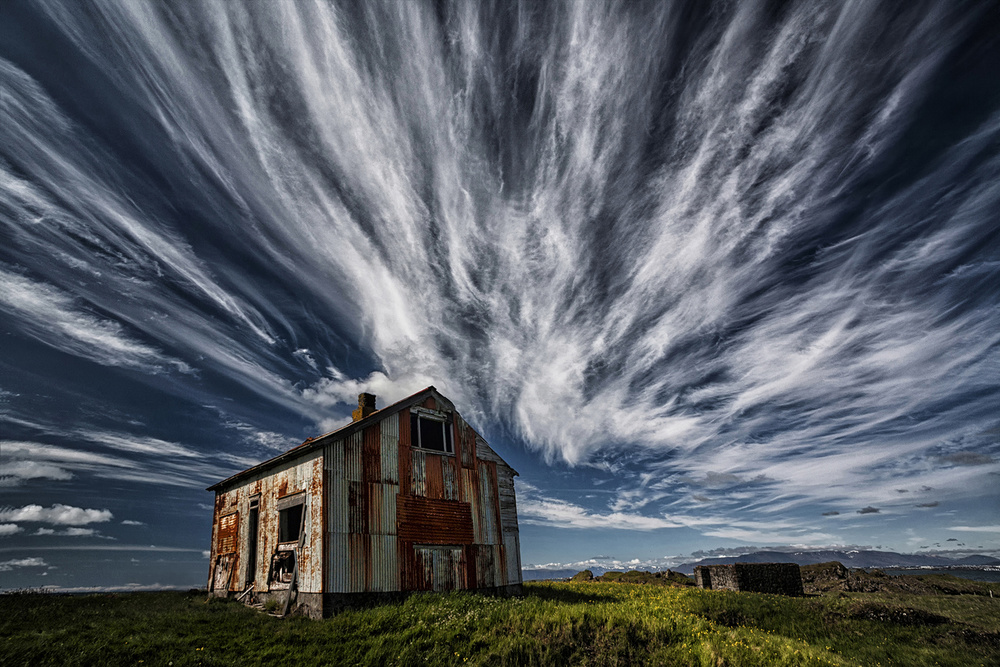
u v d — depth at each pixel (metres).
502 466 22.94
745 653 11.59
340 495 16.78
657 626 12.74
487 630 12.85
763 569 27.48
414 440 19.66
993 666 13.39
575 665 11.12
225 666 10.12
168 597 19.70
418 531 18.42
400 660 10.99
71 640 10.38
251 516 20.47
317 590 15.46
